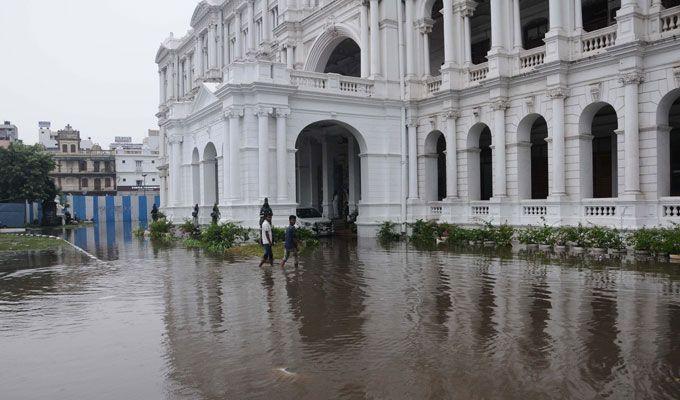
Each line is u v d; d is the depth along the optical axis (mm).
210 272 15000
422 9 25781
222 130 26016
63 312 10258
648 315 8734
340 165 33844
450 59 24031
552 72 19656
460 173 24047
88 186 83938
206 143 29016
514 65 21719
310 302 10547
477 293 10953
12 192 51969
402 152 26391
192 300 11078
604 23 21812
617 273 12844
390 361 6836
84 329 8906
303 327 8641
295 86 23703
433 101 25094
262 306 10289
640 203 17266
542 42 24578
